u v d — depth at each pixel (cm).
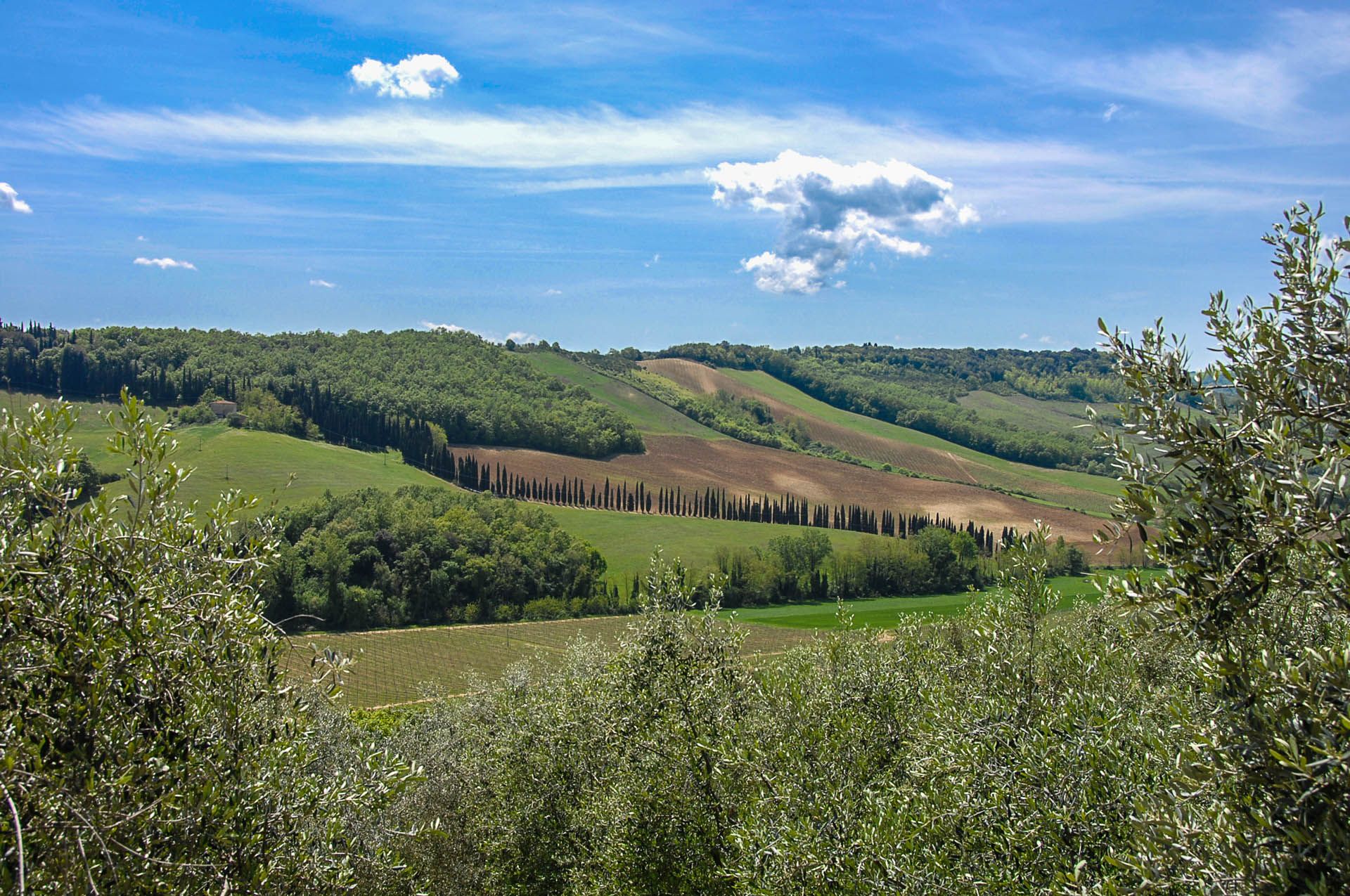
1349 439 627
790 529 13888
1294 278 660
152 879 719
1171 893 666
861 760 1489
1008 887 990
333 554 8175
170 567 862
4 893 631
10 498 811
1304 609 739
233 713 850
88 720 741
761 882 1202
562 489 15250
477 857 2506
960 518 13612
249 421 14100
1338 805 556
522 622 9162
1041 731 1090
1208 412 688
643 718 1822
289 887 868
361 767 1040
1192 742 669
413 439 15412
